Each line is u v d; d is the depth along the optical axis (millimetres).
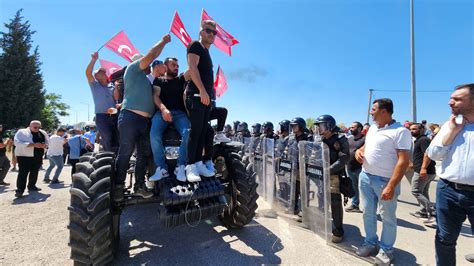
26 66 31828
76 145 7945
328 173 3854
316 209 4148
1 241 3719
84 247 2600
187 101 3105
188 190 2977
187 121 3447
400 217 5156
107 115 4770
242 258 3258
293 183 5035
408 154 3098
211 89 3234
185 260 3186
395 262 3283
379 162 3334
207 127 3330
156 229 4156
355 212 5441
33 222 4531
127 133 3078
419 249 3664
